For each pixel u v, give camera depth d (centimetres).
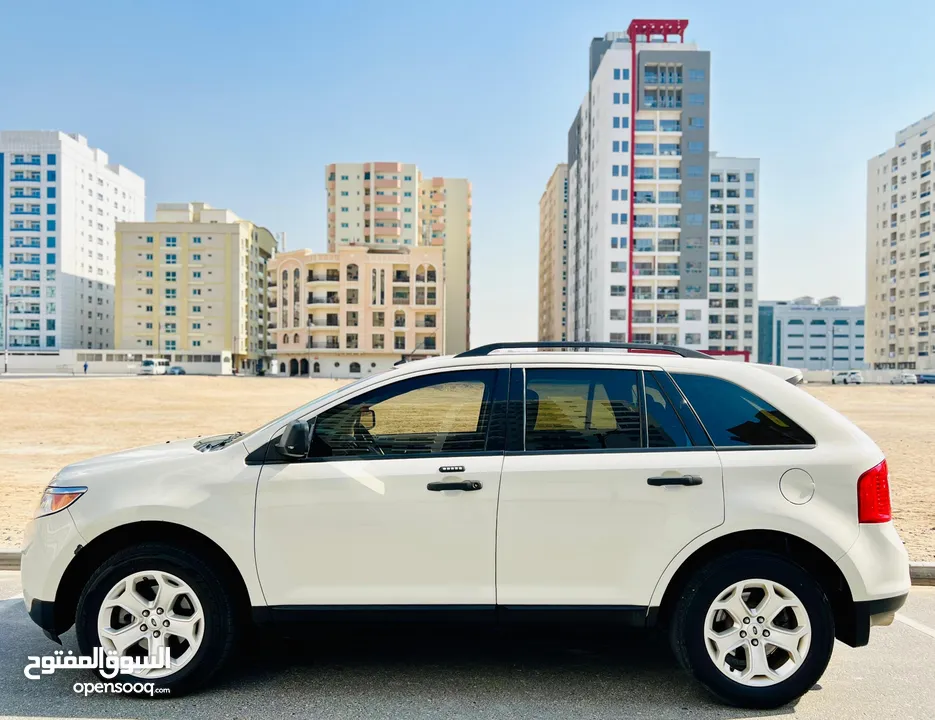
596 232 7950
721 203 10150
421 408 340
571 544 312
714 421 330
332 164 10775
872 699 329
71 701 319
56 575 322
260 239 10344
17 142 9106
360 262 8369
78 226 9531
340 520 315
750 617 312
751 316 10125
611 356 346
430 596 315
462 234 12238
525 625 317
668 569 312
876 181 9669
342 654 379
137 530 329
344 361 8369
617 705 319
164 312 9075
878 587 312
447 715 308
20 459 1170
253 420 2173
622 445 326
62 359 8200
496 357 346
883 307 9462
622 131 7500
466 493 314
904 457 1283
